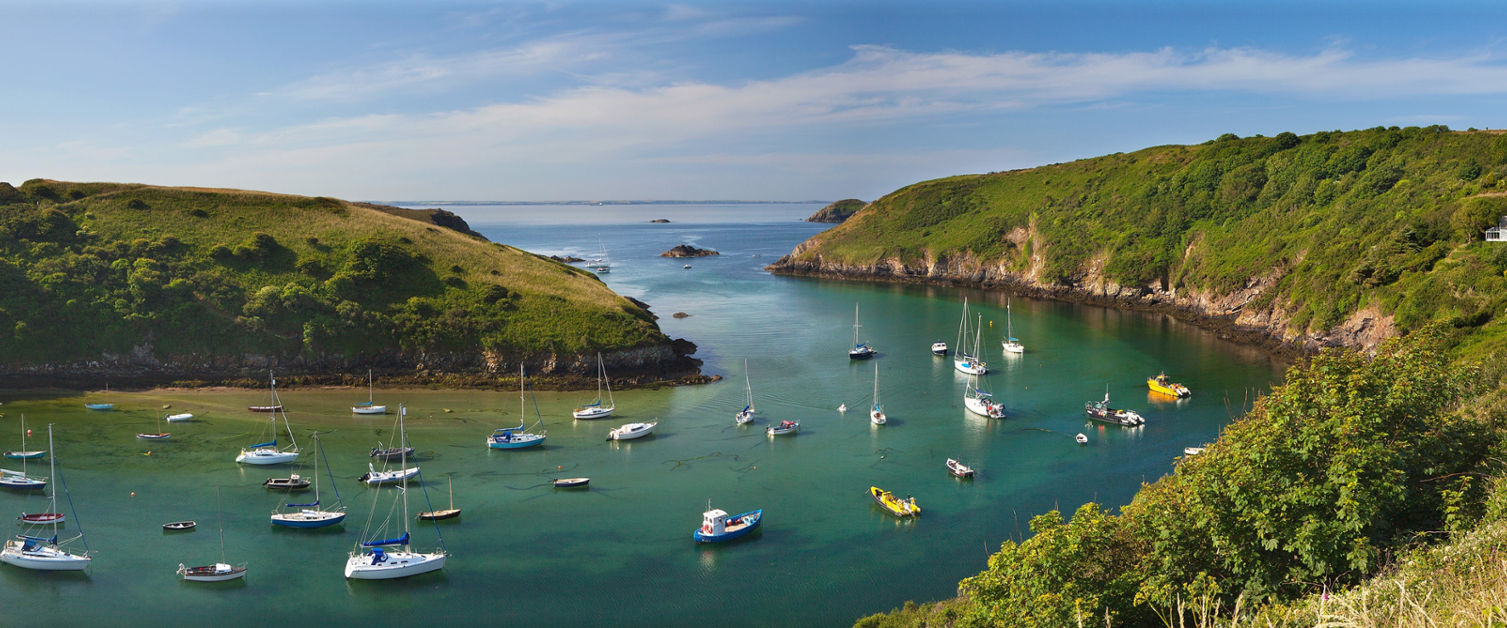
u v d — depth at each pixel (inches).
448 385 3508.9
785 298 6481.3
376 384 3501.5
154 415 2960.1
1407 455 833.5
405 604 1689.2
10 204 4160.9
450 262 4485.7
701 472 2459.4
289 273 4089.6
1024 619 866.8
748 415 2989.7
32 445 2586.1
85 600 1672.0
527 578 1802.4
